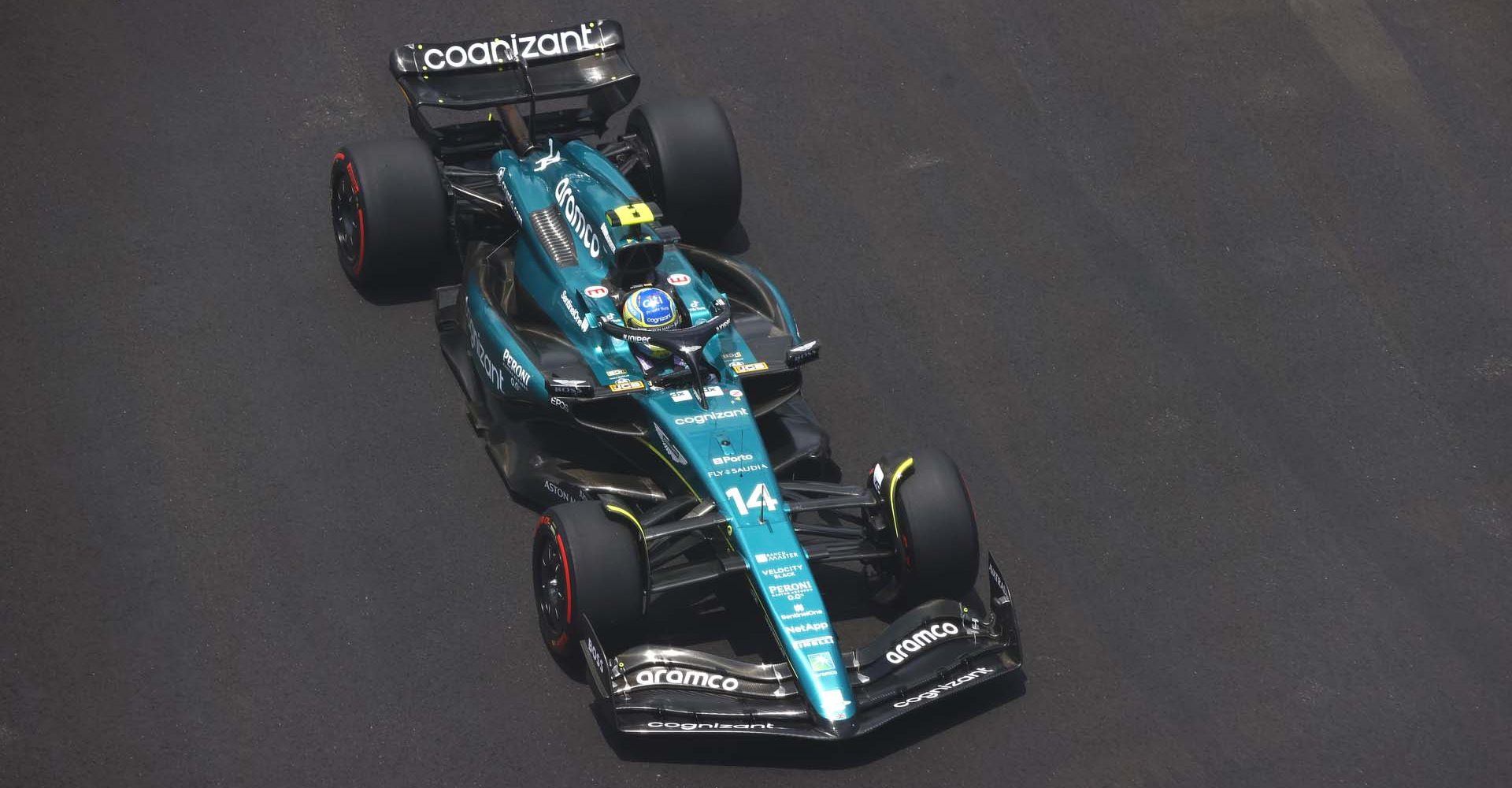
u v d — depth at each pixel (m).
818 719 26.78
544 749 28.52
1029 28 50.25
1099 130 46.94
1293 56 49.81
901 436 36.91
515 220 37.75
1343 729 30.23
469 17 49.22
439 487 34.47
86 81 45.44
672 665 28.09
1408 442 37.72
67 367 36.53
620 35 41.91
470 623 31.20
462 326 36.94
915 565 29.81
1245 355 40.03
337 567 32.28
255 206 42.06
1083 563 33.81
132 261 39.84
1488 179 45.97
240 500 33.72
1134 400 38.47
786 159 45.12
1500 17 51.69
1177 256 42.97
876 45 49.34
